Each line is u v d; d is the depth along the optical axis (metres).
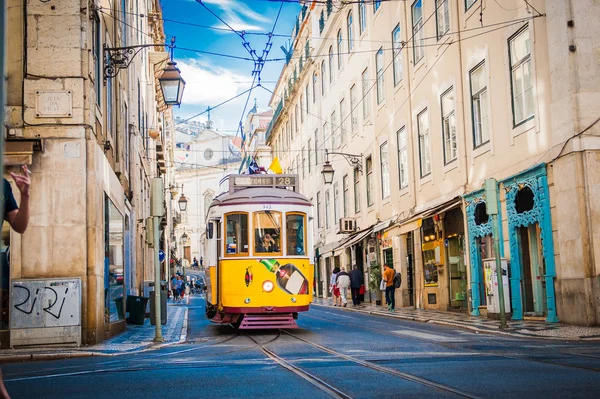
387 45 27.36
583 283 13.87
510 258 16.80
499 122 17.59
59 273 13.59
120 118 20.25
